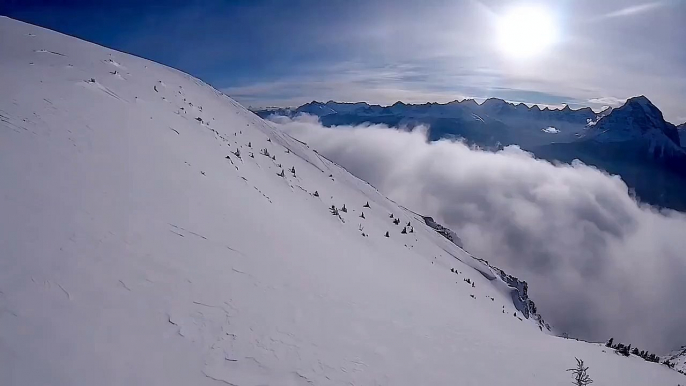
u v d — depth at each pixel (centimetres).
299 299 808
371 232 2312
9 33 2167
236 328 624
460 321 1083
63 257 613
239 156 2078
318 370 589
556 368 855
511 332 1230
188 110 2303
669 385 931
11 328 461
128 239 737
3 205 668
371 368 641
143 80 2378
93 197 823
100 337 500
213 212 1048
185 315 608
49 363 437
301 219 1622
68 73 1705
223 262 818
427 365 705
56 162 887
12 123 983
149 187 995
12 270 547
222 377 514
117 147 1132
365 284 1102
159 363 498
